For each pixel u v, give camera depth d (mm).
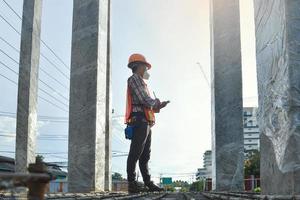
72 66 10250
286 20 3814
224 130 14352
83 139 9859
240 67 14523
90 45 10078
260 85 4695
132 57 8023
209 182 35750
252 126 135750
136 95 7777
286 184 3744
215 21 14969
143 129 7789
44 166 1466
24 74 10359
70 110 10109
